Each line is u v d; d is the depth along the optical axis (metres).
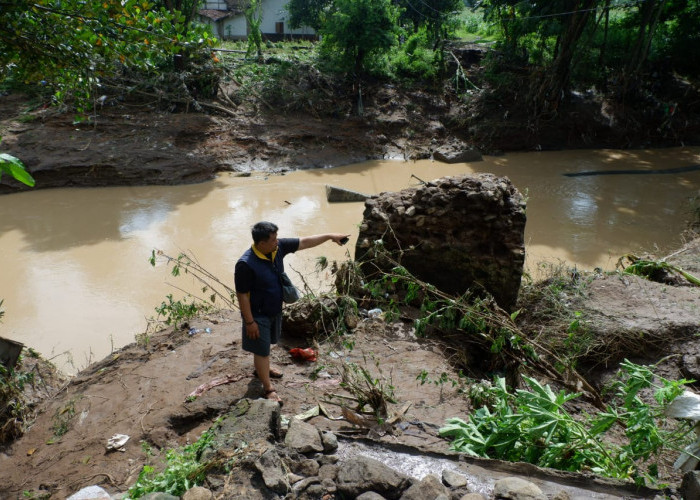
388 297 6.52
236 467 3.40
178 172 17.89
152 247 12.68
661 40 27.56
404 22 29.72
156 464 4.22
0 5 5.51
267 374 4.79
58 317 9.70
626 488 3.39
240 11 35.03
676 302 7.31
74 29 5.86
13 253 12.36
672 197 17.23
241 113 22.27
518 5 25.22
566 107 24.55
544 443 3.91
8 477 4.48
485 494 3.32
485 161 21.50
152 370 5.60
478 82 26.12
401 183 18.52
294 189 17.38
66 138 18.38
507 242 6.31
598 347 6.59
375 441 3.94
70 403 5.30
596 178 19.28
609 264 12.31
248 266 4.53
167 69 21.91
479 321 5.59
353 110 23.73
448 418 4.40
